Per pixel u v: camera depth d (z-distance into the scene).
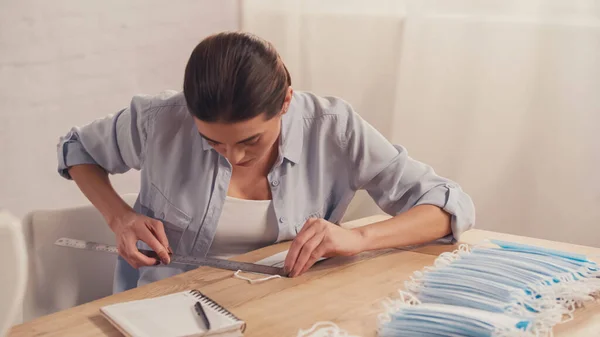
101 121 1.69
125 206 1.54
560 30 2.11
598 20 2.05
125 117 1.61
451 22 2.32
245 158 1.29
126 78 2.49
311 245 1.32
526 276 1.17
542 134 2.19
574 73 2.11
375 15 2.51
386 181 1.59
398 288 1.23
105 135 1.66
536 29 2.15
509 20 2.21
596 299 1.17
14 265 0.71
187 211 1.54
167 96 1.57
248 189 1.55
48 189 2.32
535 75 2.18
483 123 2.31
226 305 1.15
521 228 2.27
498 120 2.27
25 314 1.63
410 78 2.44
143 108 1.56
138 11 2.49
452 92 2.36
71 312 1.12
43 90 2.26
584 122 2.11
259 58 1.20
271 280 1.27
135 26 2.49
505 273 1.18
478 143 2.33
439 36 2.35
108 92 2.44
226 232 1.55
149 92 2.58
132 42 2.49
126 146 1.62
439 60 2.37
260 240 1.57
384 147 1.59
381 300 1.17
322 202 1.62
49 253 1.67
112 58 2.44
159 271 1.60
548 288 1.12
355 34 2.57
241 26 2.85
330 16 2.62
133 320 1.04
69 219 1.70
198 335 0.99
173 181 1.54
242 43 1.20
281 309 1.14
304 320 1.09
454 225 1.48
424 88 2.41
